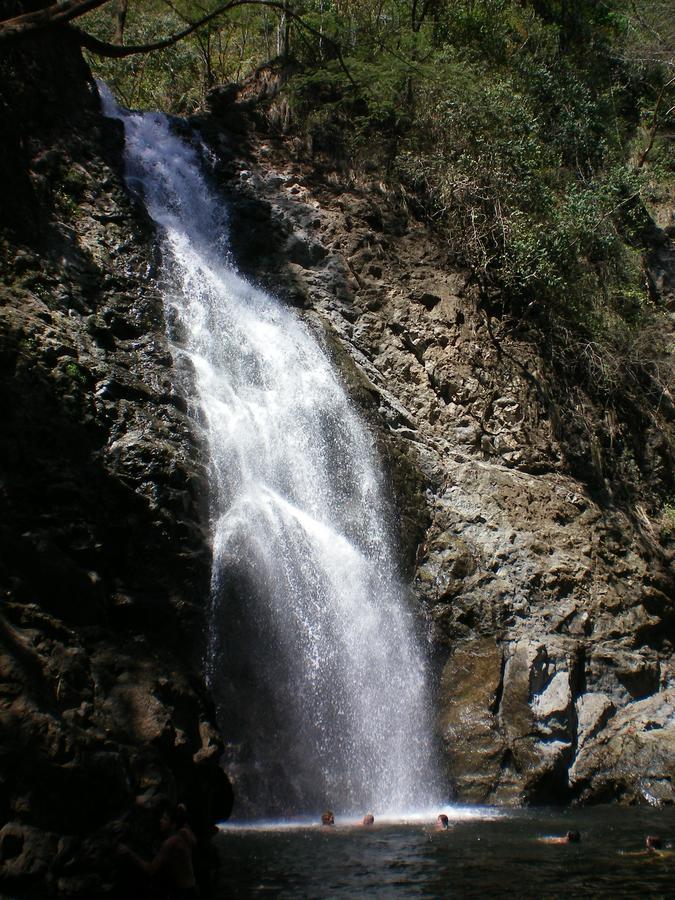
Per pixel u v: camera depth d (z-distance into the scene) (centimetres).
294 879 763
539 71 2295
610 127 2472
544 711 1280
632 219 2272
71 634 785
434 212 1905
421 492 1501
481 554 1451
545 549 1474
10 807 625
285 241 1728
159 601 1023
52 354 1142
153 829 679
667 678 1457
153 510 1087
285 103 1992
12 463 976
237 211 1748
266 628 1162
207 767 810
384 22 2148
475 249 1833
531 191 1909
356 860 836
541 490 1582
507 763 1221
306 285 1683
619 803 1231
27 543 838
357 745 1196
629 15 2809
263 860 833
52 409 1084
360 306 1705
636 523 1680
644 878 775
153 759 726
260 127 1970
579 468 1694
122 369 1233
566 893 724
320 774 1134
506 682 1298
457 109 1953
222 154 1861
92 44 1395
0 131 1338
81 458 1073
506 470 1594
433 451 1566
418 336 1691
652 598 1529
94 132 1616
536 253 1830
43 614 776
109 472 1068
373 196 1888
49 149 1462
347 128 1984
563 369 1820
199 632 1061
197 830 783
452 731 1258
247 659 1122
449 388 1661
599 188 2058
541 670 1322
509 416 1666
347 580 1301
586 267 1945
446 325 1714
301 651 1193
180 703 830
